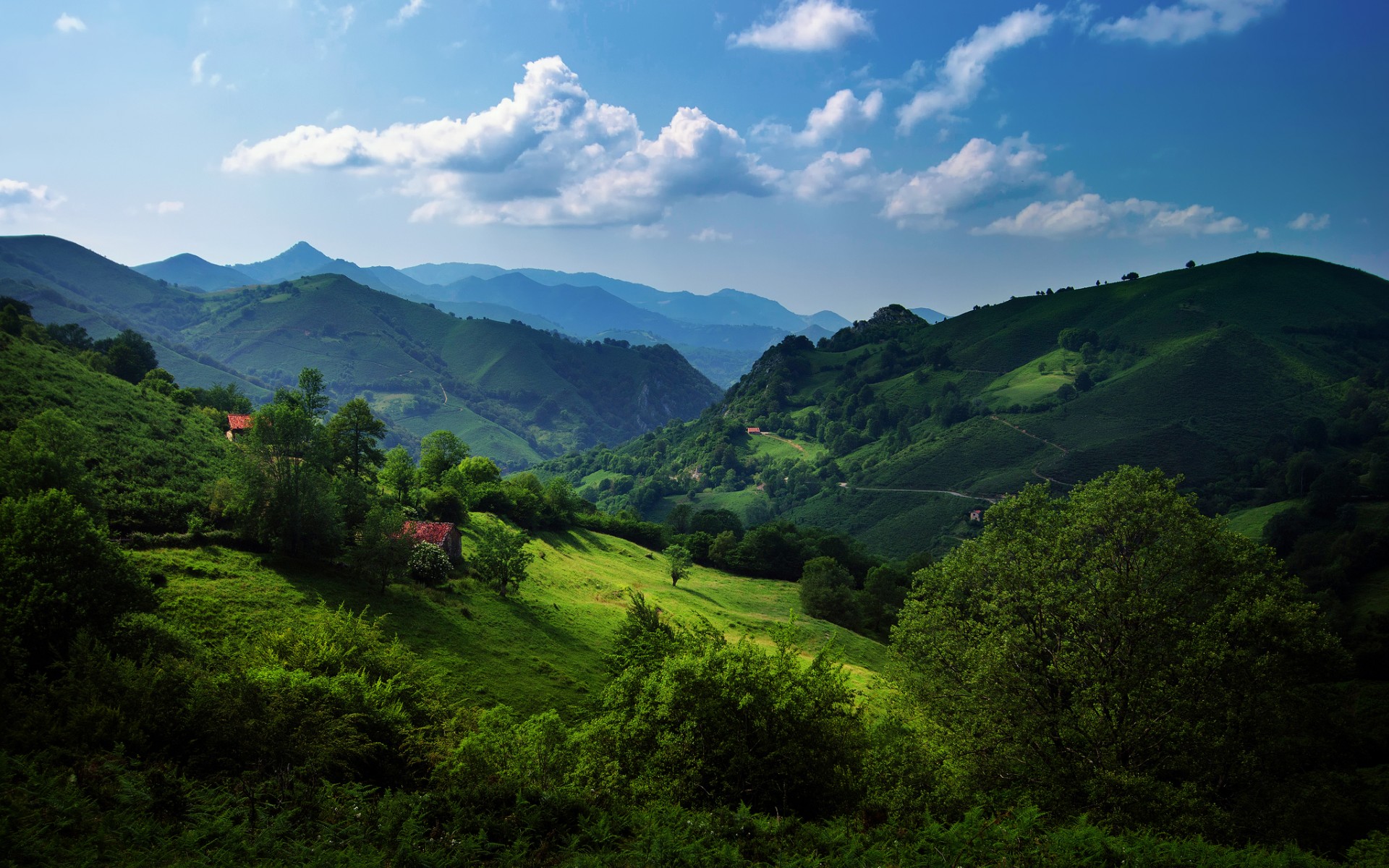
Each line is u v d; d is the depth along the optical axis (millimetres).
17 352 77438
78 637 23953
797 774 20562
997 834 17547
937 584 34500
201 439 80750
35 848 13844
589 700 34781
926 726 29141
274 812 18234
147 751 20328
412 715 28609
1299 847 21234
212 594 46844
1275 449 195500
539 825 18266
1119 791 22531
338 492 65938
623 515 145625
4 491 41406
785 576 130250
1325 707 25312
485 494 104375
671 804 19172
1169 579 28719
